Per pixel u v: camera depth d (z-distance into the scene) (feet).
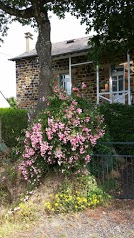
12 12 20.80
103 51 25.63
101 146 17.97
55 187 15.03
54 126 14.35
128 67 31.22
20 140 18.42
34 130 14.92
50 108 15.72
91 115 15.43
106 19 23.27
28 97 42.27
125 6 21.91
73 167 14.97
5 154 21.11
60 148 14.35
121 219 12.77
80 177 15.19
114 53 26.61
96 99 35.94
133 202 14.94
